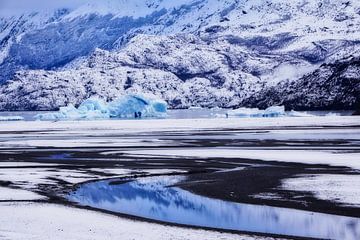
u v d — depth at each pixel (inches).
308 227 1224.2
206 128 5187.0
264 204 1459.2
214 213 1378.0
